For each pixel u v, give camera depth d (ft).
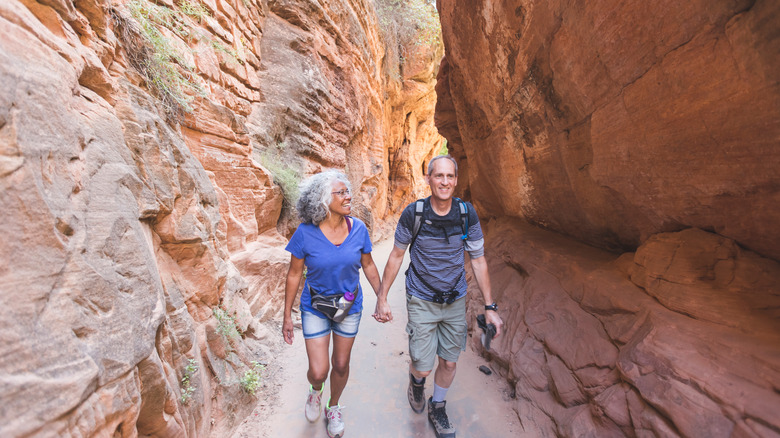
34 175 3.15
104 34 6.55
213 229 9.34
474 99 15.60
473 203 23.12
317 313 6.70
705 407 4.54
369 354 10.99
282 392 8.86
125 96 6.57
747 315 5.14
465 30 13.24
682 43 4.70
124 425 3.83
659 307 6.32
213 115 13.16
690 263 6.10
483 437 7.28
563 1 6.89
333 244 6.52
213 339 7.99
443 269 6.89
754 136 4.30
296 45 24.68
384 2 50.90
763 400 4.14
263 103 20.97
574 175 9.45
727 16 4.01
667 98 5.27
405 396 8.78
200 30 15.30
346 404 8.45
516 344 9.54
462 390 8.90
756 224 5.11
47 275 3.10
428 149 76.48
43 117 3.51
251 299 12.00
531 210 14.51
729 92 4.32
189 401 6.00
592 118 7.50
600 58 6.42
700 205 5.87
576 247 11.50
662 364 5.36
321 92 26.16
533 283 10.88
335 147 28.94
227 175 13.57
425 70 56.85
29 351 2.73
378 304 7.18
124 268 4.46
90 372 3.21
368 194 38.04
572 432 6.37
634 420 5.41
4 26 3.22
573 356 7.48
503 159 14.70
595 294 8.05
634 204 7.41
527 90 10.20
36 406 2.63
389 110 54.65
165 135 7.64
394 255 7.20
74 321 3.28
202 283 7.83
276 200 17.31
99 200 4.41
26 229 2.99
